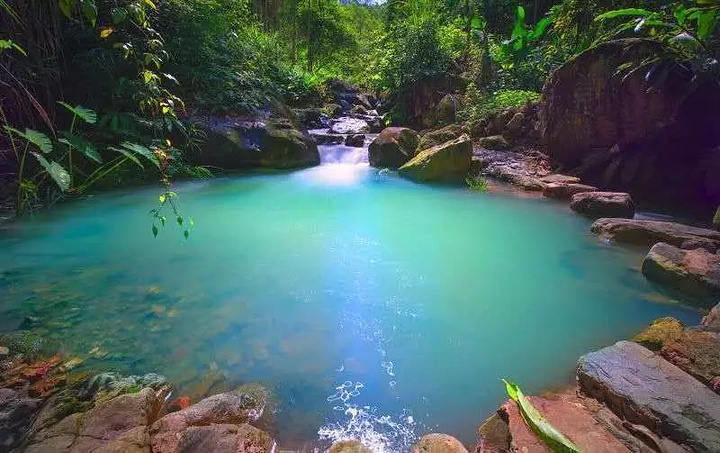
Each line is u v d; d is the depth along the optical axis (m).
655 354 2.04
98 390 1.97
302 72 13.62
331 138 9.50
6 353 2.24
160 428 1.68
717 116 5.25
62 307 2.79
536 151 7.37
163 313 2.76
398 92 11.52
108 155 5.90
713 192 5.40
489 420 1.78
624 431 1.65
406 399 2.04
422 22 10.80
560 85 6.59
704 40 4.72
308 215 5.08
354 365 2.29
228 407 1.86
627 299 3.05
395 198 5.90
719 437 1.52
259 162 7.45
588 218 5.00
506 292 3.18
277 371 2.23
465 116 9.13
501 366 2.30
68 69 5.91
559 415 1.74
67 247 3.88
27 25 4.99
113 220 4.67
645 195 6.02
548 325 2.72
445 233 4.50
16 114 5.11
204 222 4.74
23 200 4.40
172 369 2.21
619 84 5.78
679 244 3.77
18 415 1.81
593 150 6.48
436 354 2.41
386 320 2.76
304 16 16.78
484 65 9.91
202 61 7.67
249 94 8.30
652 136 5.82
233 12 9.48
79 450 1.56
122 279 3.25
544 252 3.97
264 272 3.46
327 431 1.83
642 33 5.94
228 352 2.37
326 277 3.39
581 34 7.96
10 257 3.62
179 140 6.69
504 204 5.61
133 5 4.24
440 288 3.24
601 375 1.90
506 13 11.76
